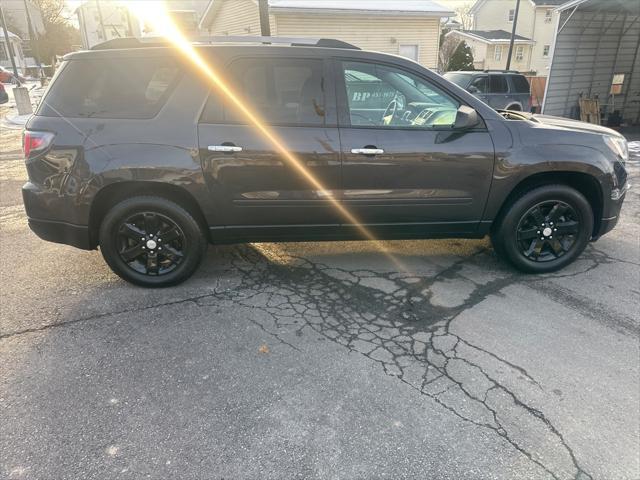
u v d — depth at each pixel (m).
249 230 3.53
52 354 2.79
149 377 2.59
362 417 2.30
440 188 3.52
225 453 2.09
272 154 3.31
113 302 3.40
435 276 3.82
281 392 2.48
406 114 3.47
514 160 3.51
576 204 3.70
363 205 3.50
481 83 12.44
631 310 3.28
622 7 11.41
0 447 2.11
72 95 3.29
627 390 2.49
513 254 3.77
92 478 1.96
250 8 17.50
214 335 2.99
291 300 3.43
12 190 6.64
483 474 1.99
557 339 2.94
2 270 3.93
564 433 2.21
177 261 3.55
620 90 13.48
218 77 3.30
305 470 2.00
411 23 17.53
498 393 2.47
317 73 3.38
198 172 3.29
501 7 37.34
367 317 3.21
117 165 3.21
